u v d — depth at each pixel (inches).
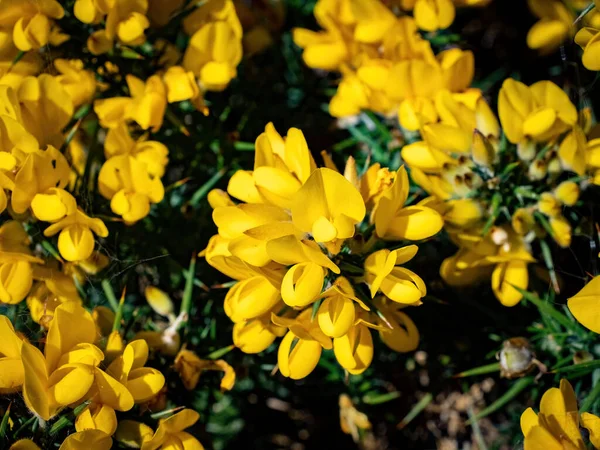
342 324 7.6
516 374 8.7
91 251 8.5
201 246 9.9
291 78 11.6
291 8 11.6
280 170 7.8
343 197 7.5
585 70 10.1
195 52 9.4
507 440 10.8
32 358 7.7
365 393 10.4
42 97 8.8
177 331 8.9
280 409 11.4
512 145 8.8
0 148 8.3
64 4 9.2
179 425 8.2
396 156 10.0
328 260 7.5
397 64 9.1
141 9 9.2
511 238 8.9
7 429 8.1
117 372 8.1
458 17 11.3
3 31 9.0
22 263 8.5
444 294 9.9
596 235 9.2
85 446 7.8
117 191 8.9
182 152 10.1
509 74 11.6
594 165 8.6
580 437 8.1
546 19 10.3
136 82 9.2
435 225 7.9
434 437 11.1
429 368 10.3
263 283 7.9
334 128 11.0
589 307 8.0
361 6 9.8
